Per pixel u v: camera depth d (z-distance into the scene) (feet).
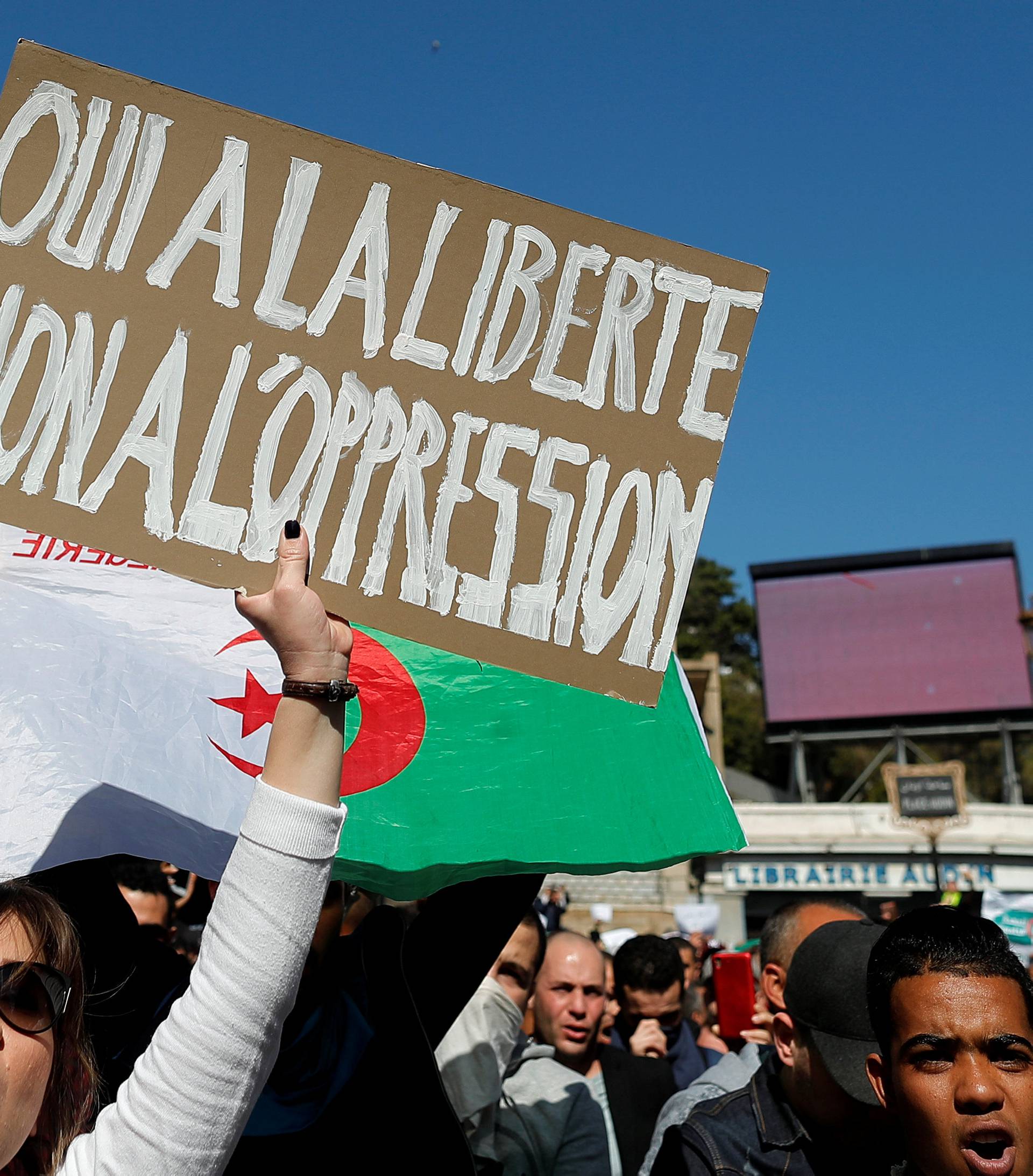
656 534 5.97
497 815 6.68
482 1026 9.66
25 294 5.51
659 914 87.10
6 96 5.61
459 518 5.79
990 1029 5.35
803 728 111.45
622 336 6.08
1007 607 108.68
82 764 5.61
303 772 4.40
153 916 12.25
